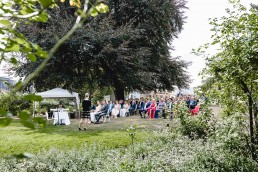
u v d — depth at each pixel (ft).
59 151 25.21
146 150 24.26
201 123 27.68
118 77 70.28
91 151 24.36
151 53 69.15
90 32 61.16
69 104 76.02
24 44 4.91
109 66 66.59
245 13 18.67
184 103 30.60
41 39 59.98
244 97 19.99
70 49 59.67
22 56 57.72
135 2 67.56
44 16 5.01
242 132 20.08
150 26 69.97
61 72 65.51
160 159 20.10
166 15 71.87
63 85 72.54
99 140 31.58
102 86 71.36
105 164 20.52
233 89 20.38
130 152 23.67
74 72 68.64
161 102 61.67
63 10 64.64
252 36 17.47
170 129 29.30
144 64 73.10
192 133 27.43
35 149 28.04
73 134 36.96
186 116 28.76
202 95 22.80
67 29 57.77
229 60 18.54
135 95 134.21
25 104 62.44
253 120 21.06
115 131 39.63
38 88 69.46
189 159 19.66
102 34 61.26
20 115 3.25
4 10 4.80
